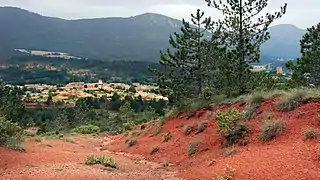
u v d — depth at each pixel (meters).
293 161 11.78
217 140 17.66
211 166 14.46
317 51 25.33
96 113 75.56
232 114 17.12
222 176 12.15
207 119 21.25
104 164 16.33
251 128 16.30
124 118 56.62
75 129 46.22
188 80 26.22
